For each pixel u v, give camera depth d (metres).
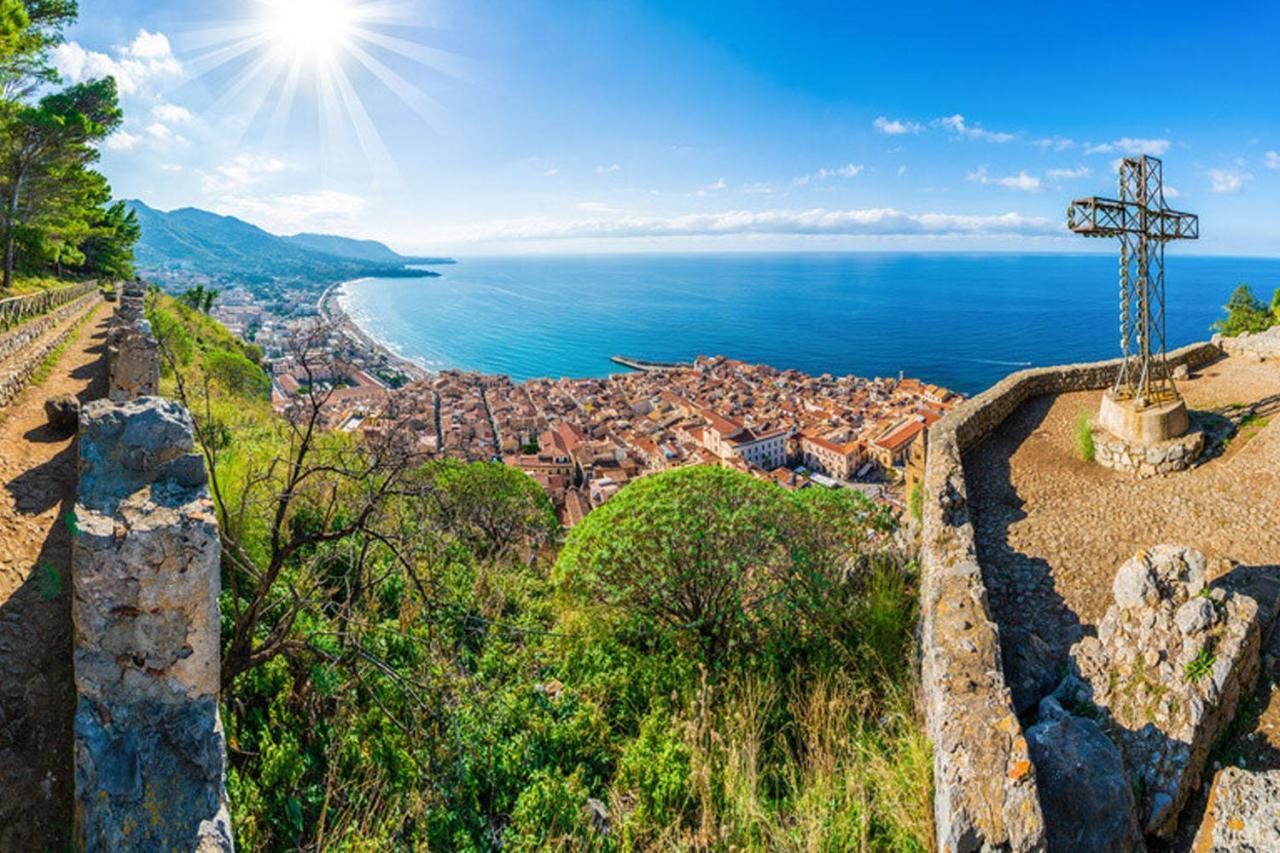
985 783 4.98
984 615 6.67
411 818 5.62
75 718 4.23
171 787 4.09
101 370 17.09
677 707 7.28
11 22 19.72
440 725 6.45
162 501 4.53
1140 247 11.96
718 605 8.44
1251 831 4.55
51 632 5.40
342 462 8.26
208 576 4.43
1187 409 13.45
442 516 10.29
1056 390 15.58
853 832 5.43
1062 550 9.15
